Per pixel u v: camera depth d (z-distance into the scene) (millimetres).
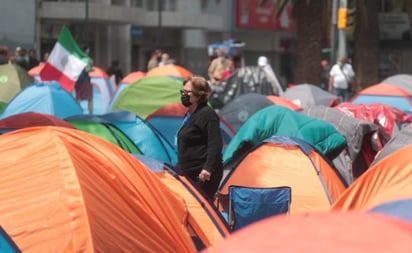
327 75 73188
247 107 32594
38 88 36531
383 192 15633
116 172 13844
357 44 62031
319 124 25094
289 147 23109
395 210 13570
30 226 12477
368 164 27672
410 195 15086
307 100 40469
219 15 107938
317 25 60875
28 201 12852
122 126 27953
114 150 14680
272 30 116250
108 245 12586
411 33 78438
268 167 22750
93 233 12492
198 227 16812
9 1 61906
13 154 13852
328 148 24734
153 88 36188
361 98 43938
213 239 17109
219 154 19453
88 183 13211
